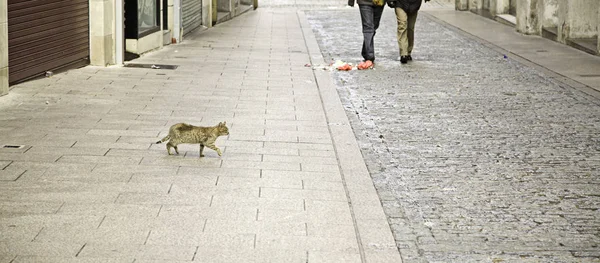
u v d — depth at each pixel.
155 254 6.86
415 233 7.82
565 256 7.29
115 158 9.84
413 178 9.79
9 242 7.00
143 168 9.46
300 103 13.98
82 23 16.77
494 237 7.76
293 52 20.97
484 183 9.62
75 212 7.84
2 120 11.67
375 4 18.77
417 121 13.04
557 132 12.46
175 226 7.57
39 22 14.88
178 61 18.55
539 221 8.27
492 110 14.04
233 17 31.28
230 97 14.26
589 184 9.65
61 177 8.96
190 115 12.57
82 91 14.17
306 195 8.76
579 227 8.10
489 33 26.28
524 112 13.92
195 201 8.34
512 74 18.03
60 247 6.93
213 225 7.65
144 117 12.28
